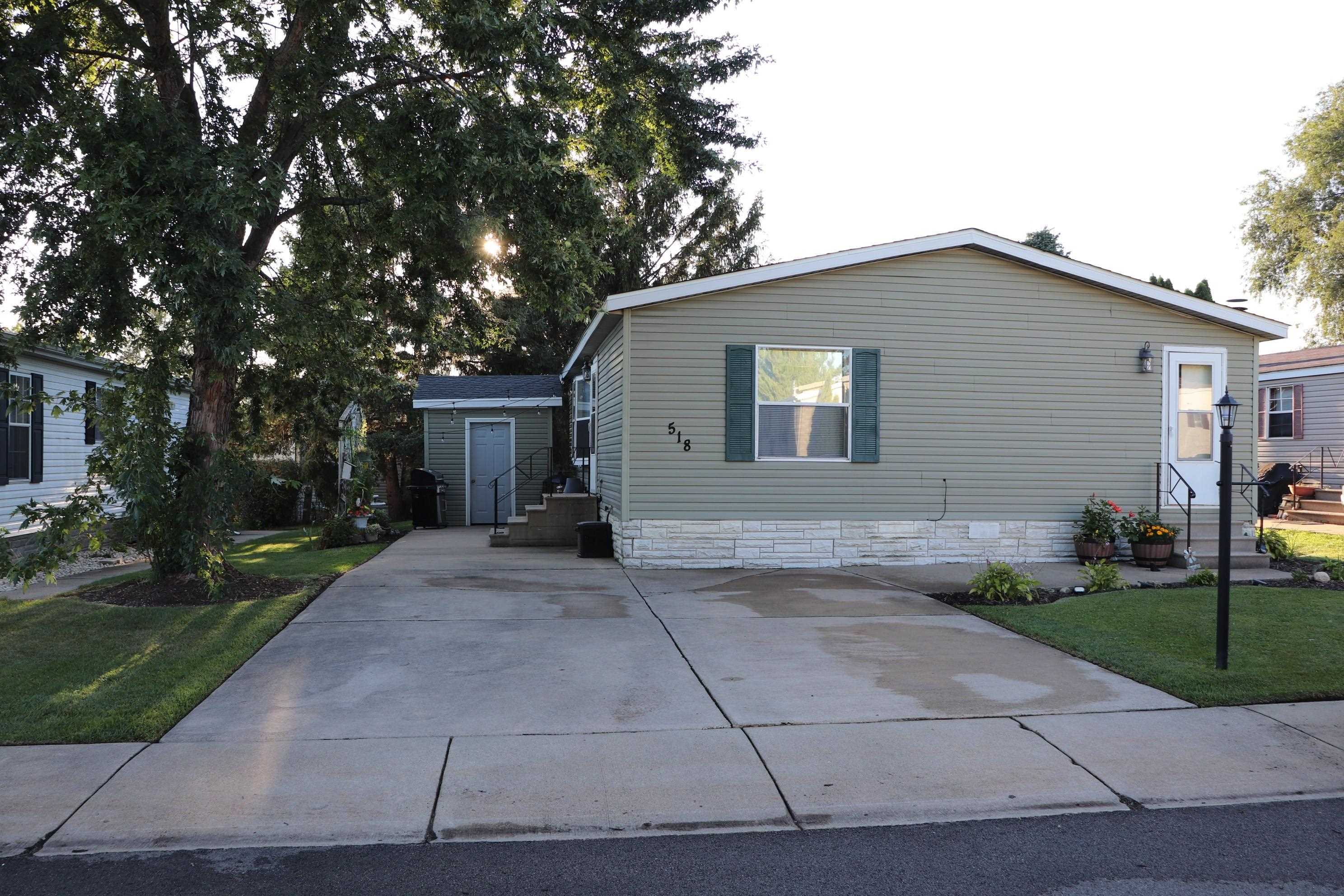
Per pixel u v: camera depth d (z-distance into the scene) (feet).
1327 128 90.07
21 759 15.37
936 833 13.17
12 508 43.83
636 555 36.96
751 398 37.29
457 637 24.38
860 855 12.49
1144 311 40.24
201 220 25.23
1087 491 39.75
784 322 37.55
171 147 25.70
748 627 25.76
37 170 26.22
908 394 38.45
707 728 17.17
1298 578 33.24
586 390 54.80
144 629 24.39
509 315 72.54
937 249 38.17
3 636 23.68
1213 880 11.75
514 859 12.29
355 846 12.60
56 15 28.81
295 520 69.72
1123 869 12.06
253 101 31.58
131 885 11.45
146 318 28.96
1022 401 39.22
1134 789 14.57
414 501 60.85
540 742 16.35
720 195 63.16
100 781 14.46
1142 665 21.16
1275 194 96.73
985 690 19.57
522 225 32.32
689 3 40.78
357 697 18.97
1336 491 60.08
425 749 15.98
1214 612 26.96
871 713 18.02
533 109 31.94
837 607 28.89
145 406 28.12
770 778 14.85
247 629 24.41
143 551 30.22
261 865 12.03
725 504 37.32
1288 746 16.31
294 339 32.99
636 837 12.99
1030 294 39.24
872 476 38.24
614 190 83.35
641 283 93.97
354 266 39.14
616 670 21.17
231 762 15.29
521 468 63.57
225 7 30.12
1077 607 28.07
